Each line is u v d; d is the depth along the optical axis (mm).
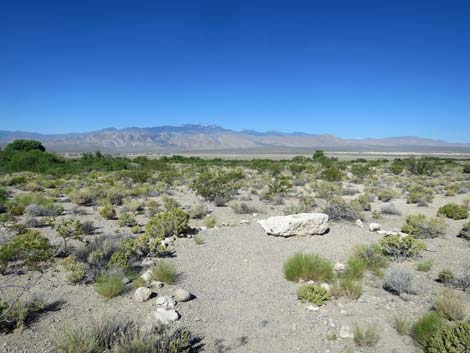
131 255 8945
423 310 6516
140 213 17156
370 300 6961
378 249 9750
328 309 6633
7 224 12734
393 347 5301
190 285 7859
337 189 25500
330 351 5262
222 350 5305
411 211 18453
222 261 9664
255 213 17297
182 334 5309
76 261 8758
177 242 11367
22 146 62469
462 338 4594
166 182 31922
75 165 51000
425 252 10570
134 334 5008
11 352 5043
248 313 6555
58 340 5254
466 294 7293
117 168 50031
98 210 17766
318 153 78500
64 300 6816
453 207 16406
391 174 43594
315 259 8398
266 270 9008
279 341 5582
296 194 24422
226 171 42000
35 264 8172
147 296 6910
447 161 62531
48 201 18859
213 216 16516
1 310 5824
